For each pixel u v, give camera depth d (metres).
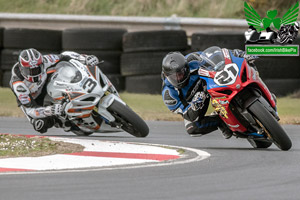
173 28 55.88
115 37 47.59
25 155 20.77
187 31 55.28
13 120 34.31
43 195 14.05
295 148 22.92
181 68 21.06
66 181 15.77
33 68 23.98
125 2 69.62
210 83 21.14
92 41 47.59
